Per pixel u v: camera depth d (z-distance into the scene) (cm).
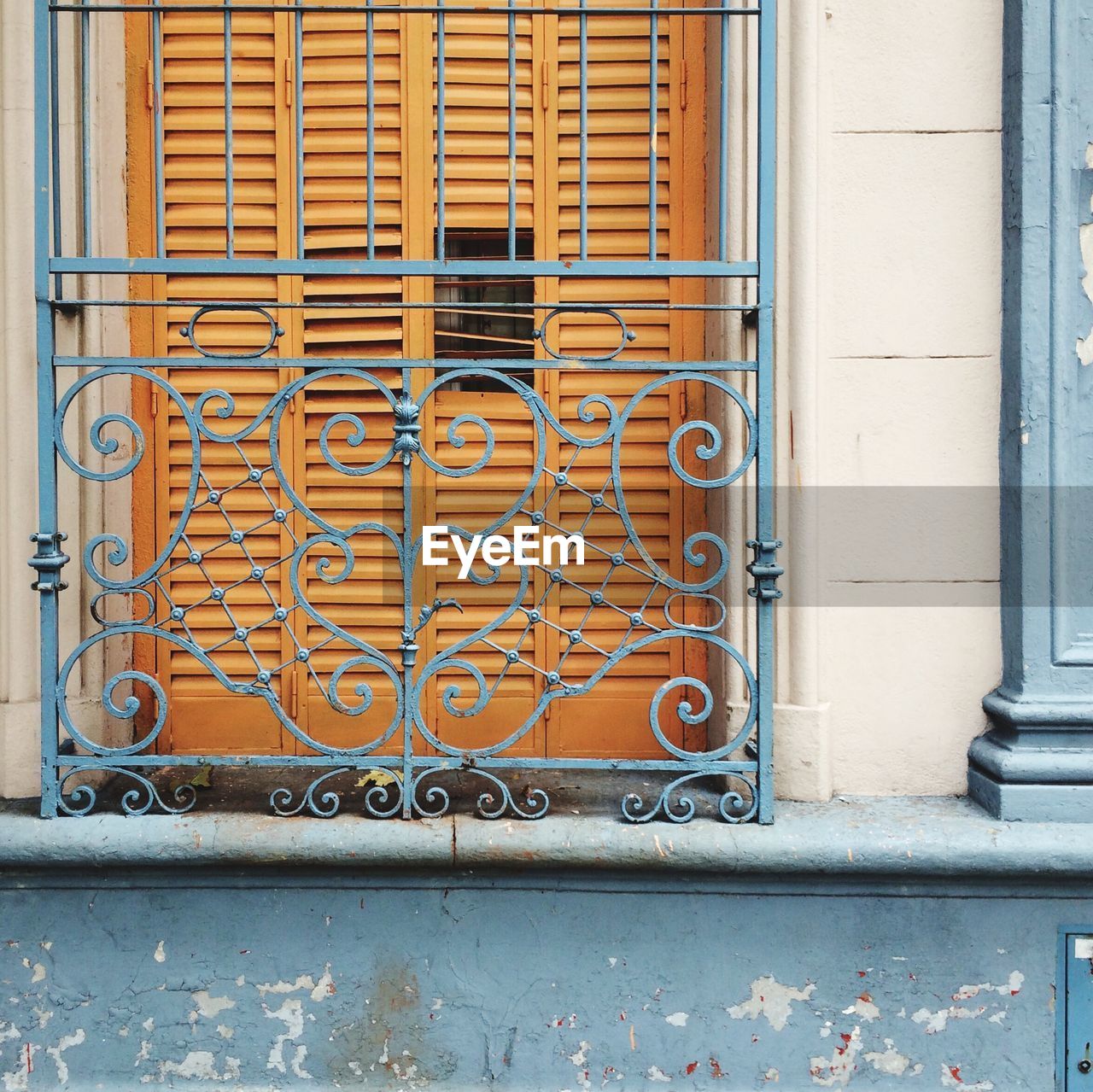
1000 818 214
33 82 219
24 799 224
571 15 241
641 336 249
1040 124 215
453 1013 216
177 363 204
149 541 252
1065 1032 215
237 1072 217
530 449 249
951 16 222
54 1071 217
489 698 232
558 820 214
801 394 220
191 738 252
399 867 211
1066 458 217
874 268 224
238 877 214
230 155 207
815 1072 216
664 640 251
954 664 228
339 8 205
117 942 215
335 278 250
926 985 214
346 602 251
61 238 226
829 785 226
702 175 247
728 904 215
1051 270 216
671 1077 216
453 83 247
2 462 224
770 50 205
